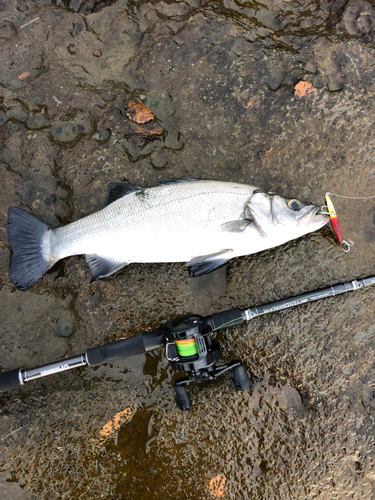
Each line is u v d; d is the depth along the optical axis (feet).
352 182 2.05
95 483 1.90
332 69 2.08
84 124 2.05
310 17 2.13
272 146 2.05
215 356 1.76
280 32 2.12
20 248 1.90
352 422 1.94
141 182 2.04
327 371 1.97
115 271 1.94
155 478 1.92
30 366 1.98
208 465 1.92
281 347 1.98
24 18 2.08
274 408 1.97
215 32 2.09
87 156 2.04
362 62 2.08
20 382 1.79
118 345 1.80
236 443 1.94
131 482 1.91
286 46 2.09
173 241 1.86
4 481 1.88
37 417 1.94
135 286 2.03
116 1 2.10
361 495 1.89
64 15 2.09
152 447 1.94
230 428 1.95
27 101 2.05
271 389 1.98
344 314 1.99
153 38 2.09
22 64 2.06
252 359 1.99
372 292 2.00
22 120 2.04
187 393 1.86
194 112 2.07
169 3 2.11
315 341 1.98
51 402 1.96
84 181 2.04
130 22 2.10
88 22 2.10
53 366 1.79
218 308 2.02
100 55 2.09
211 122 2.07
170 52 2.09
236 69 2.08
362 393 1.96
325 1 2.13
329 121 2.05
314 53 2.08
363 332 1.98
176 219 1.85
